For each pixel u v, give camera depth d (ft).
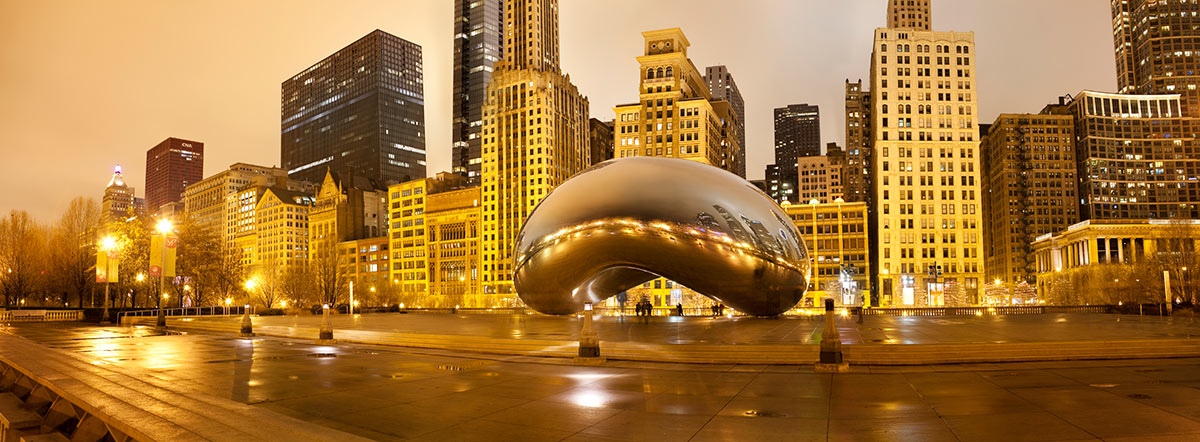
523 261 106.73
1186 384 42.55
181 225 251.80
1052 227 632.38
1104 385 42.52
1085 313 179.63
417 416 33.96
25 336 102.78
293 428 24.06
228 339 95.09
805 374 50.44
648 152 491.31
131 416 26.37
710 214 97.19
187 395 31.91
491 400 38.75
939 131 472.85
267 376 50.19
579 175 108.78
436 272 593.83
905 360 56.49
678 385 44.75
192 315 196.44
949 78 477.36
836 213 444.14
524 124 558.97
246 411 27.45
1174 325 106.11
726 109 584.81
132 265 233.35
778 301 108.68
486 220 566.77
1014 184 642.22
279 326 116.88
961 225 461.78
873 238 556.92
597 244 97.96
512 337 79.61
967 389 41.70
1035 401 36.73
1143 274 315.99
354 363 60.03
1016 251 632.79
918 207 466.29
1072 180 638.94
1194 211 652.07
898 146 473.26
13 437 37.63
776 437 28.55
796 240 107.14
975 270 456.04
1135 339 65.82
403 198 628.69
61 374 41.19
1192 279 282.36
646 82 499.10
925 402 37.01
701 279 100.53
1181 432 28.25
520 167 554.46
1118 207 653.30
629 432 29.86
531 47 647.56
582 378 48.60
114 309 184.75
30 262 248.32
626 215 96.37
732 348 59.77
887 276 461.37
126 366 57.16
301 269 399.44
